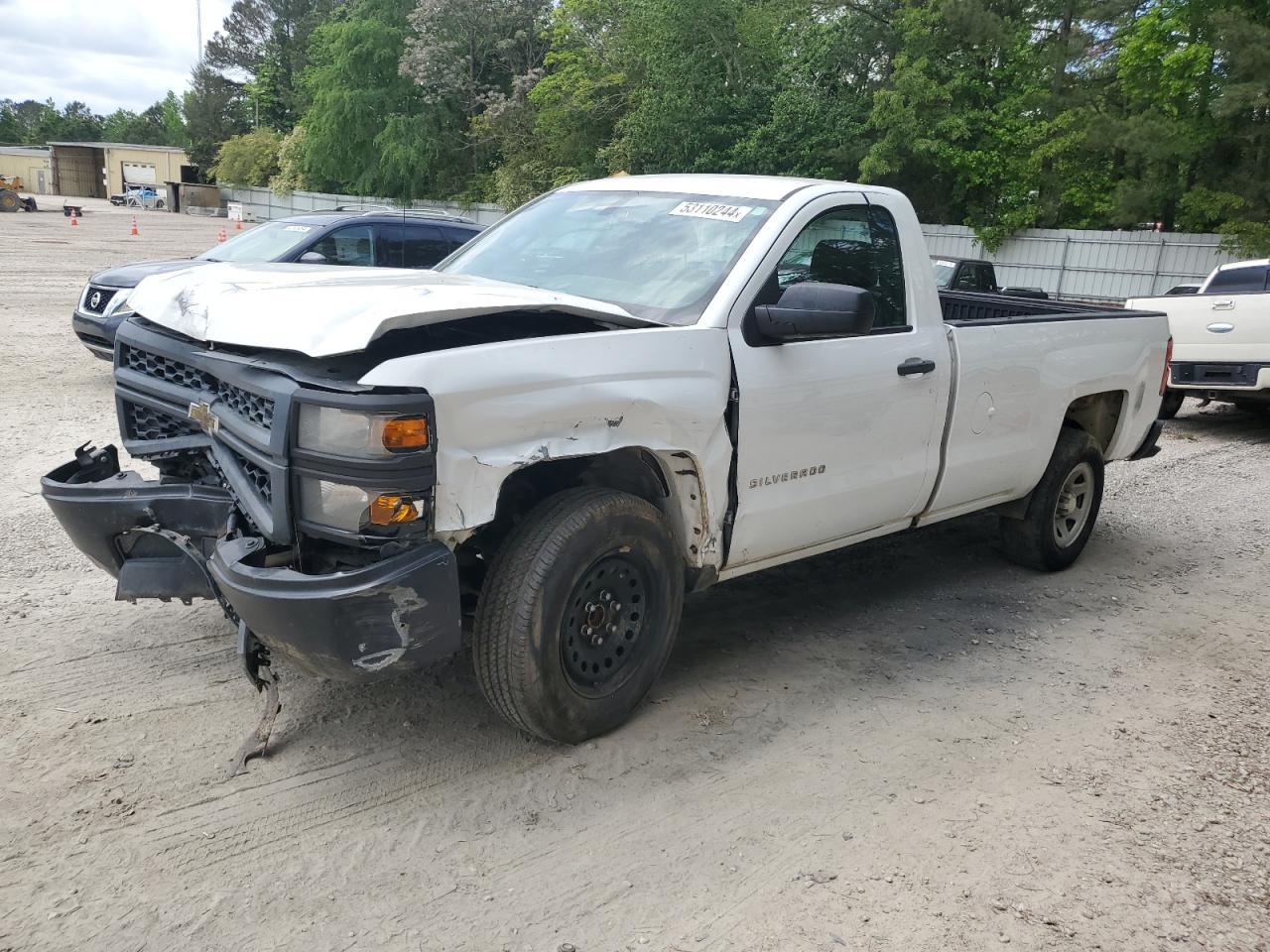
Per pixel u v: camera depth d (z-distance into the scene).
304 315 3.05
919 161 29.41
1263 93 23.94
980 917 2.83
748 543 3.95
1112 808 3.45
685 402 3.51
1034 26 29.28
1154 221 28.52
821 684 4.25
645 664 3.69
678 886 2.90
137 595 3.52
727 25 30.64
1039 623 5.14
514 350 3.09
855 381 4.17
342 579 2.83
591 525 3.31
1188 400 13.87
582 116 37.19
